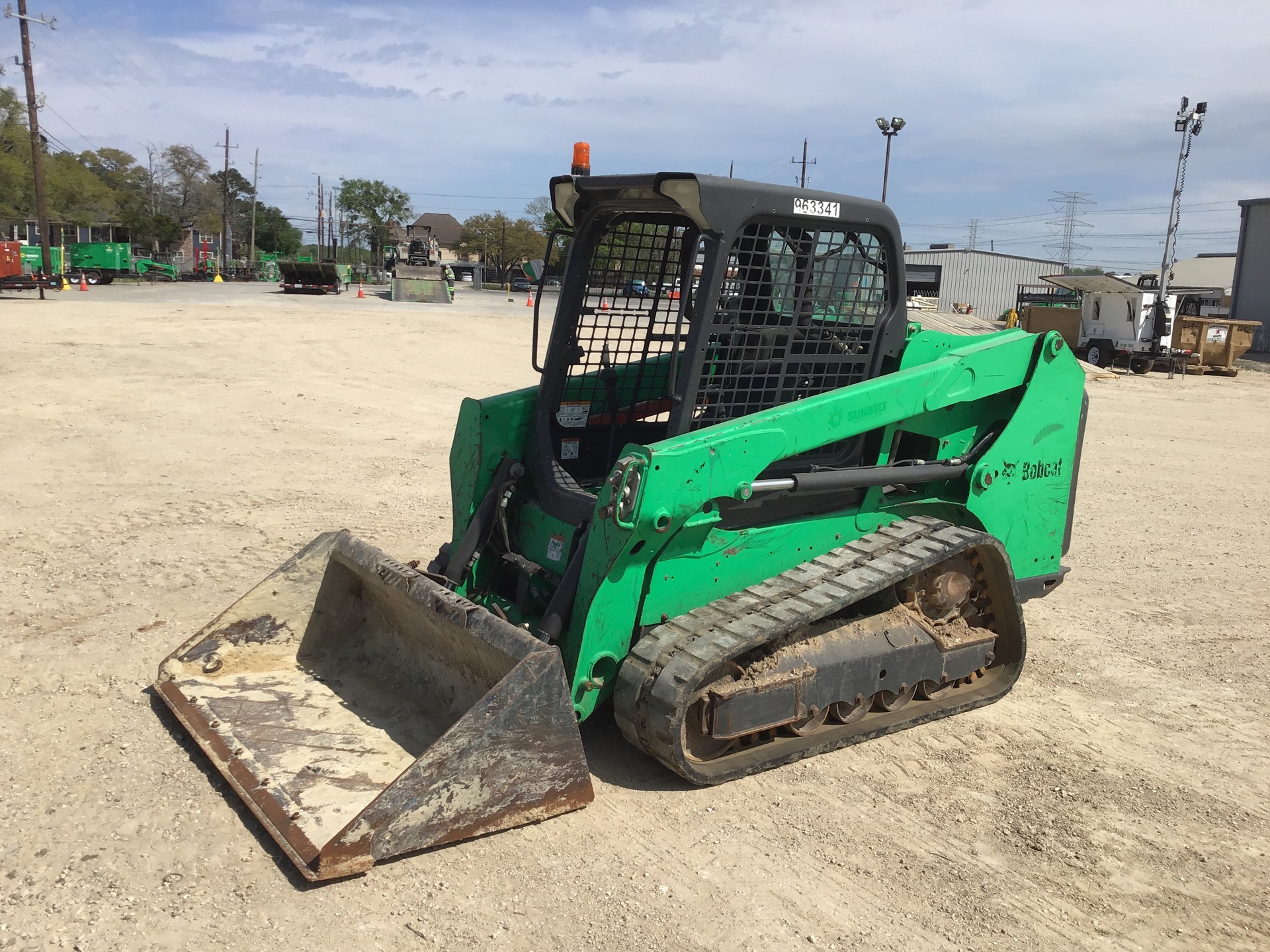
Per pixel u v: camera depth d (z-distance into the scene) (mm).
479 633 3600
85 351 15312
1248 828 3777
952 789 3971
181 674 4242
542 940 2920
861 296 4410
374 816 3131
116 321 20000
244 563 6316
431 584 3932
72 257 44188
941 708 4609
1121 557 7484
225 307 25281
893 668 4363
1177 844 3646
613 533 3689
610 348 4652
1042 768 4188
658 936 2967
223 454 9484
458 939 2904
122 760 3828
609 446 4777
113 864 3180
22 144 58094
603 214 4324
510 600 4434
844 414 4129
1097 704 4883
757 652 3965
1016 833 3664
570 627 3857
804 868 3361
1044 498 5109
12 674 4594
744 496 3867
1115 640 5773
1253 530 8422
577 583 3871
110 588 5797
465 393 13922
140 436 10062
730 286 3943
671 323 4688
